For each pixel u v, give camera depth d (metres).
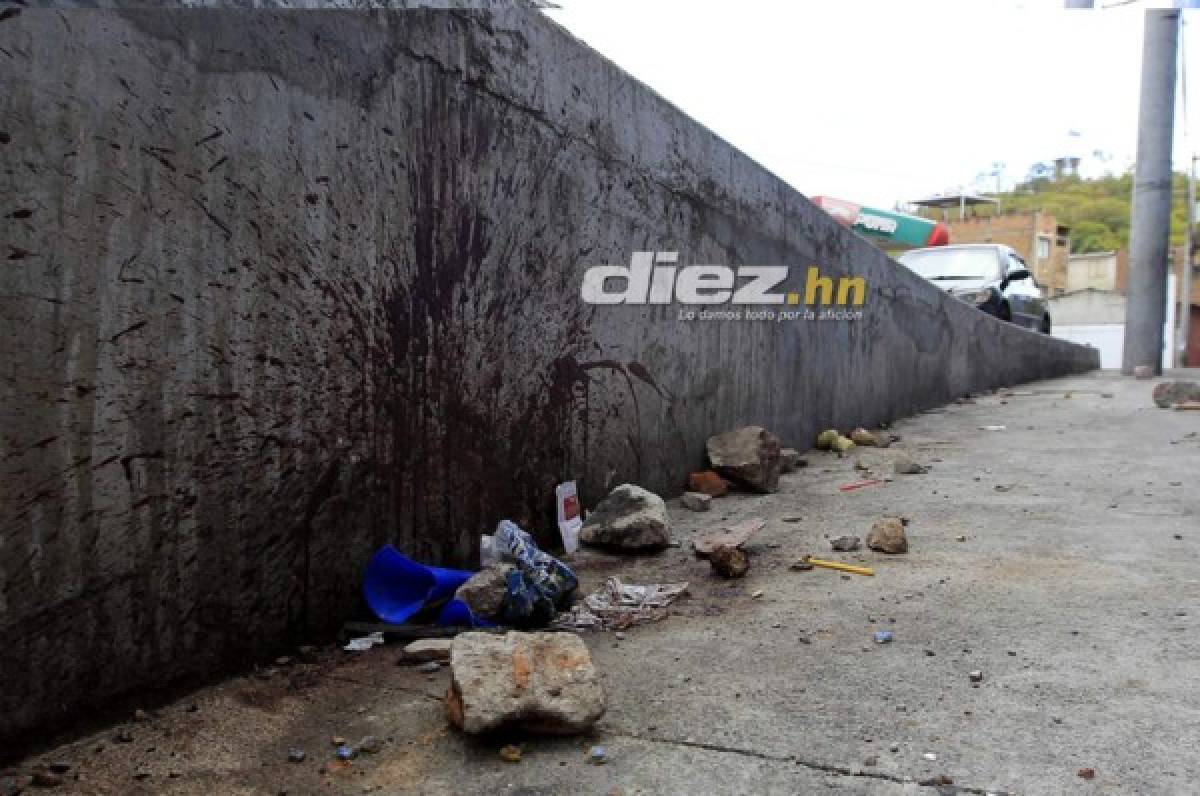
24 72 2.08
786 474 6.66
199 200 2.55
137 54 2.35
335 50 3.01
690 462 5.91
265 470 2.84
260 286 2.77
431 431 3.61
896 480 6.28
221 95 2.60
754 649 3.10
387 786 2.18
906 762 2.23
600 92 4.68
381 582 3.36
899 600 3.62
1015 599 3.57
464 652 2.54
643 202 5.14
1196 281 42.66
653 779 2.19
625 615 3.49
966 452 7.36
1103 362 34.22
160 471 2.49
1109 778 2.12
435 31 3.47
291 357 2.91
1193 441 7.20
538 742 2.40
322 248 3.00
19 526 2.15
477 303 3.85
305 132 2.90
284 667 2.91
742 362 6.52
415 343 3.49
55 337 2.19
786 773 2.20
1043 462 6.72
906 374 9.71
